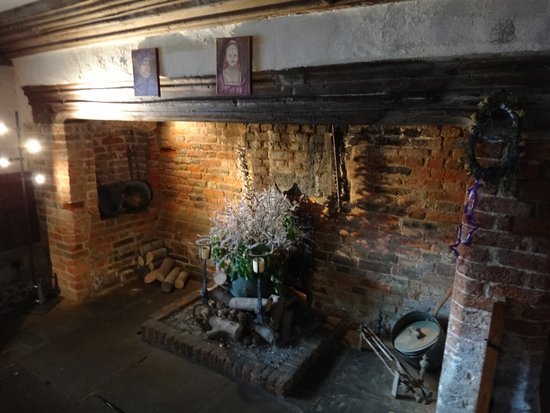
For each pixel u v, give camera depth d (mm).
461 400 1956
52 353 2980
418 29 1576
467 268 1807
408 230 2873
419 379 2555
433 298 2896
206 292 3107
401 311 3041
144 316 3516
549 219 1598
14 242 3703
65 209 3586
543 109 1496
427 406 2447
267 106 2180
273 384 2521
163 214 4332
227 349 2830
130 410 2424
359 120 1974
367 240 3059
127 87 2682
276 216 3090
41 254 3912
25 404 2465
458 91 1626
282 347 2850
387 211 2918
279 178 3287
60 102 3203
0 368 2803
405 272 2961
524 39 1399
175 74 2381
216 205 3857
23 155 3664
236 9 1947
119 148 4016
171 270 4203
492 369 1810
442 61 1572
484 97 1584
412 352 2607
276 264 3098
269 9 1869
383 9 1628
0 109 3438
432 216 2762
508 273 1729
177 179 4090
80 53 2820
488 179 1614
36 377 2715
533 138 1551
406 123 1866
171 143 3996
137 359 2912
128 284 4145
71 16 2490
